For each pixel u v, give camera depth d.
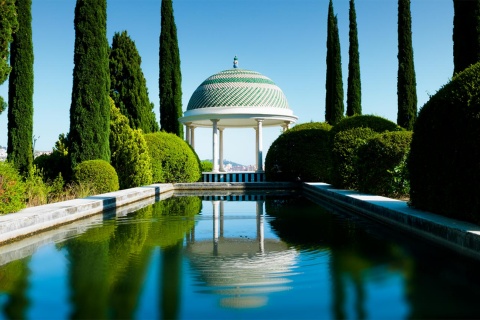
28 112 16.09
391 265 5.38
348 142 15.85
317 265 5.41
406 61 20.30
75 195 13.47
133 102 23.53
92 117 16.09
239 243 6.98
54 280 4.86
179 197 17.47
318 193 17.09
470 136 6.69
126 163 18.47
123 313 3.81
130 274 5.07
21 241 7.44
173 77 27.62
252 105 26.38
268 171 23.97
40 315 3.78
